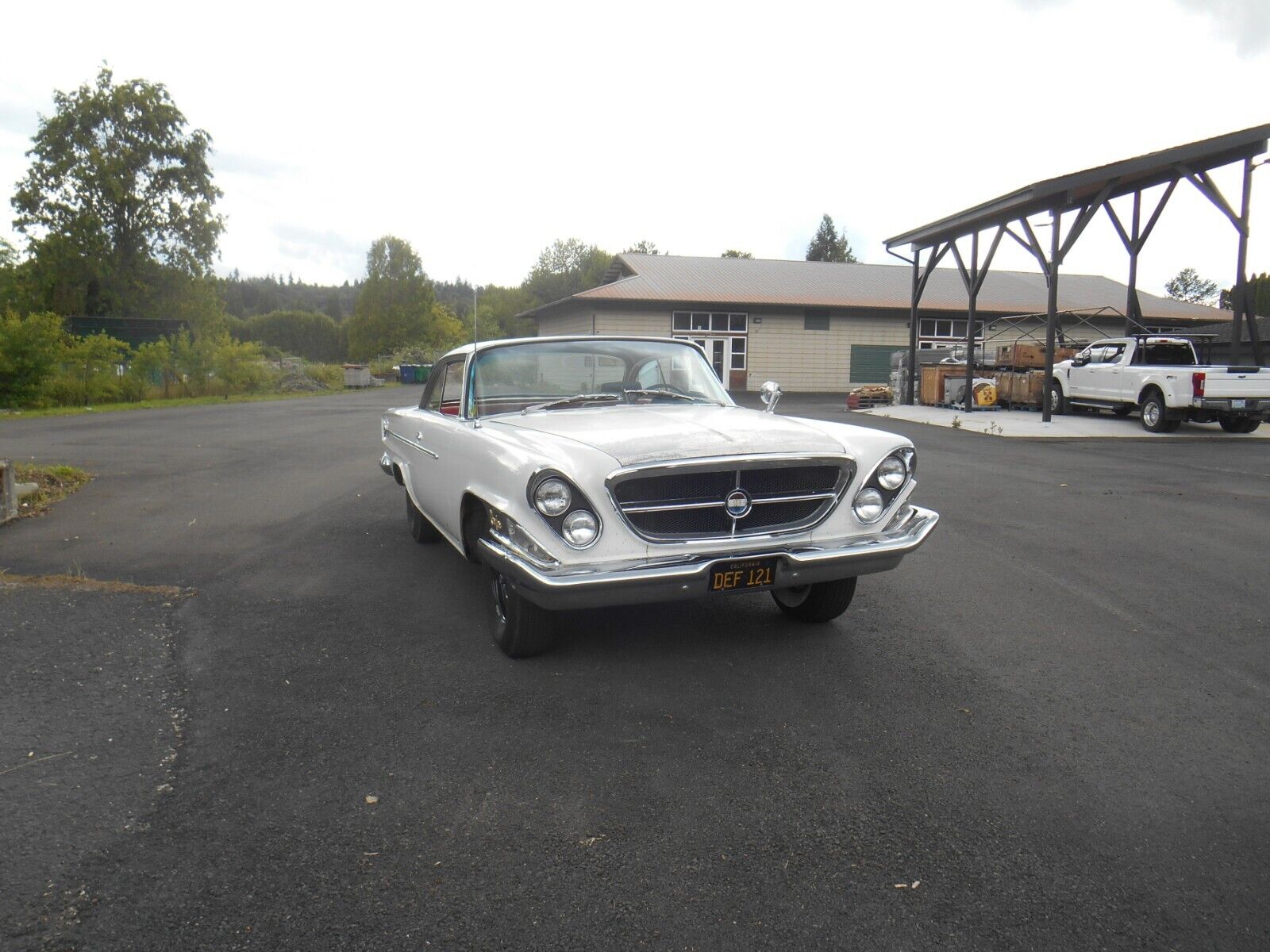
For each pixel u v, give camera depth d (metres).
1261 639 4.43
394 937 2.15
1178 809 2.78
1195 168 16.91
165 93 44.25
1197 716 3.49
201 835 2.60
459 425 4.60
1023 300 33.09
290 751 3.14
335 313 143.50
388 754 3.12
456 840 2.59
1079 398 18.12
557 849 2.55
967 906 2.29
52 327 23.34
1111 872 2.45
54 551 6.14
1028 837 2.62
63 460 11.31
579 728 3.35
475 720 3.42
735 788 2.90
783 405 24.55
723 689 3.73
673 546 3.66
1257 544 6.55
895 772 3.02
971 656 4.16
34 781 2.89
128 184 43.38
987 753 3.16
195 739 3.22
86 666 3.90
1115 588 5.36
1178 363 17.16
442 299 104.31
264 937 2.15
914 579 5.55
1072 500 8.51
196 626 4.51
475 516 4.29
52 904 2.27
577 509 3.55
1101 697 3.67
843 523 3.96
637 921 2.22
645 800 2.82
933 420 17.88
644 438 3.85
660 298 29.08
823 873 2.44
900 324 31.47
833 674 3.91
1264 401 14.99
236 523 7.26
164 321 39.41
